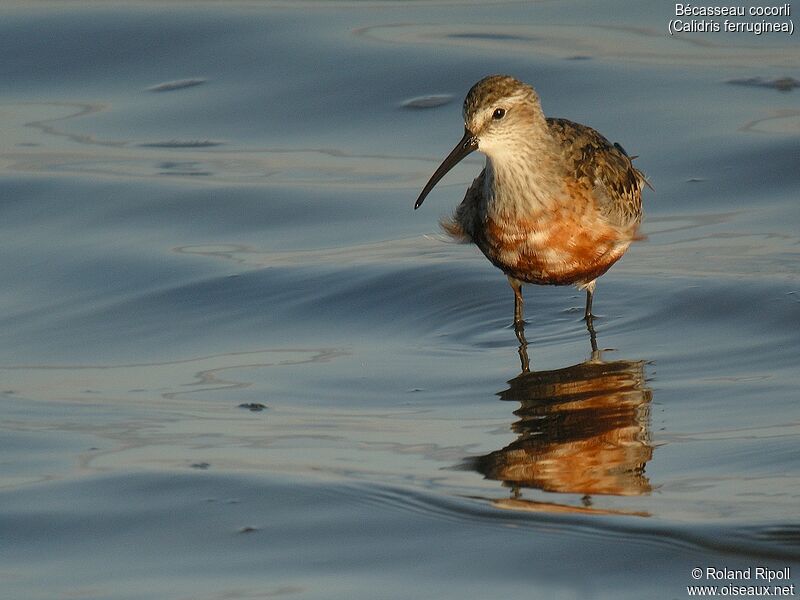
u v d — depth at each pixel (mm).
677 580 8438
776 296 13484
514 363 12453
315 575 8609
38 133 17906
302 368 12430
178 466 10227
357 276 14625
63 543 9141
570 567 8617
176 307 14000
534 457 10234
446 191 16469
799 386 11461
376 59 19406
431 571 8625
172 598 8367
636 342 12852
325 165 17188
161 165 17141
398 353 12828
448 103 18391
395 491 9703
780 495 9398
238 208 16156
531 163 12766
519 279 13484
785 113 17641
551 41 19766
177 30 20281
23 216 15992
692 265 14508
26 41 20047
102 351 12945
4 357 12812
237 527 9281
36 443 10742
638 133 17422
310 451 10469
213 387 11961
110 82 19281
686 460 10094
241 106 18609
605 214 13047
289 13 20844
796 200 15945
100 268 14859
